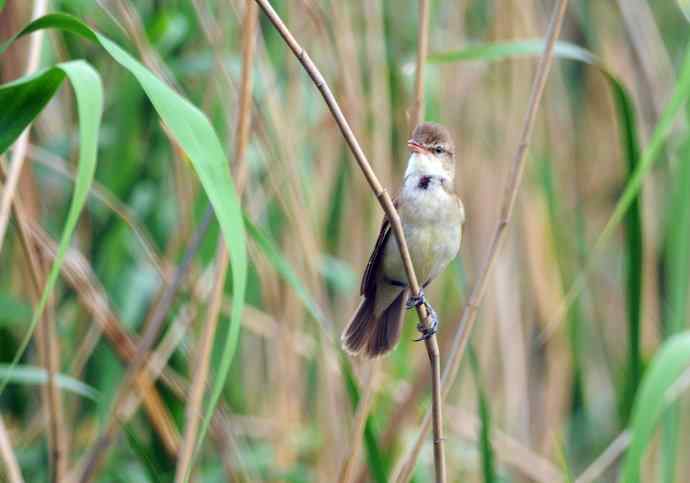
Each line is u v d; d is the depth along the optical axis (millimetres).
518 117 11609
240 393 10859
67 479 9312
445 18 11820
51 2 9562
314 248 9594
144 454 8328
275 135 9977
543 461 11016
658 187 12477
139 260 10367
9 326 10328
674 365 5996
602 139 12914
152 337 8352
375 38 10570
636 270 8461
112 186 10188
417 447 7578
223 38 10047
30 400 10531
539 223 11453
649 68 11719
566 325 11625
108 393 9906
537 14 12391
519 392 11250
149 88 5555
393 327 9039
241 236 5613
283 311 10188
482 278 7754
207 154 5633
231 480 9164
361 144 10227
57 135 10516
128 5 8734
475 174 11547
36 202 9812
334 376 9664
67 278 8805
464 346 7730
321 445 10281
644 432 5914
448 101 11508
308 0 10016
